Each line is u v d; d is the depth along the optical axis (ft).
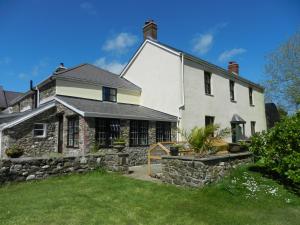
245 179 25.64
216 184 23.97
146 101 58.49
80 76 51.96
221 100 61.87
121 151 33.78
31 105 62.69
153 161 45.52
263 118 82.17
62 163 28.43
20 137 41.45
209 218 16.81
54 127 45.73
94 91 52.13
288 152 24.89
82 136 38.75
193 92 53.57
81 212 17.07
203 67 57.31
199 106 54.75
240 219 16.74
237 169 28.19
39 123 43.75
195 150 28.50
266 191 22.85
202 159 23.24
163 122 50.08
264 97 86.74
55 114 46.06
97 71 61.93
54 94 47.39
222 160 26.23
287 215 17.85
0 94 110.52
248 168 29.17
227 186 23.08
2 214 16.31
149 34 60.75
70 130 42.42
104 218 16.22
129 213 17.30
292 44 79.10
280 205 20.03
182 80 51.08
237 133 66.74
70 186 24.16
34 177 26.09
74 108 40.04
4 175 24.00
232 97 67.72
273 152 26.12
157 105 55.77
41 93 53.98
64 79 48.16
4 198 19.95
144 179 28.17
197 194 21.76
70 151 41.27
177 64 52.13
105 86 53.67
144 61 59.93
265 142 27.99
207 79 59.11
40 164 26.71
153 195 21.63
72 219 15.76
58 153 43.65
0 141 42.96
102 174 30.07
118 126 42.75
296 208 19.47
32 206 18.02
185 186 24.08
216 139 29.86
